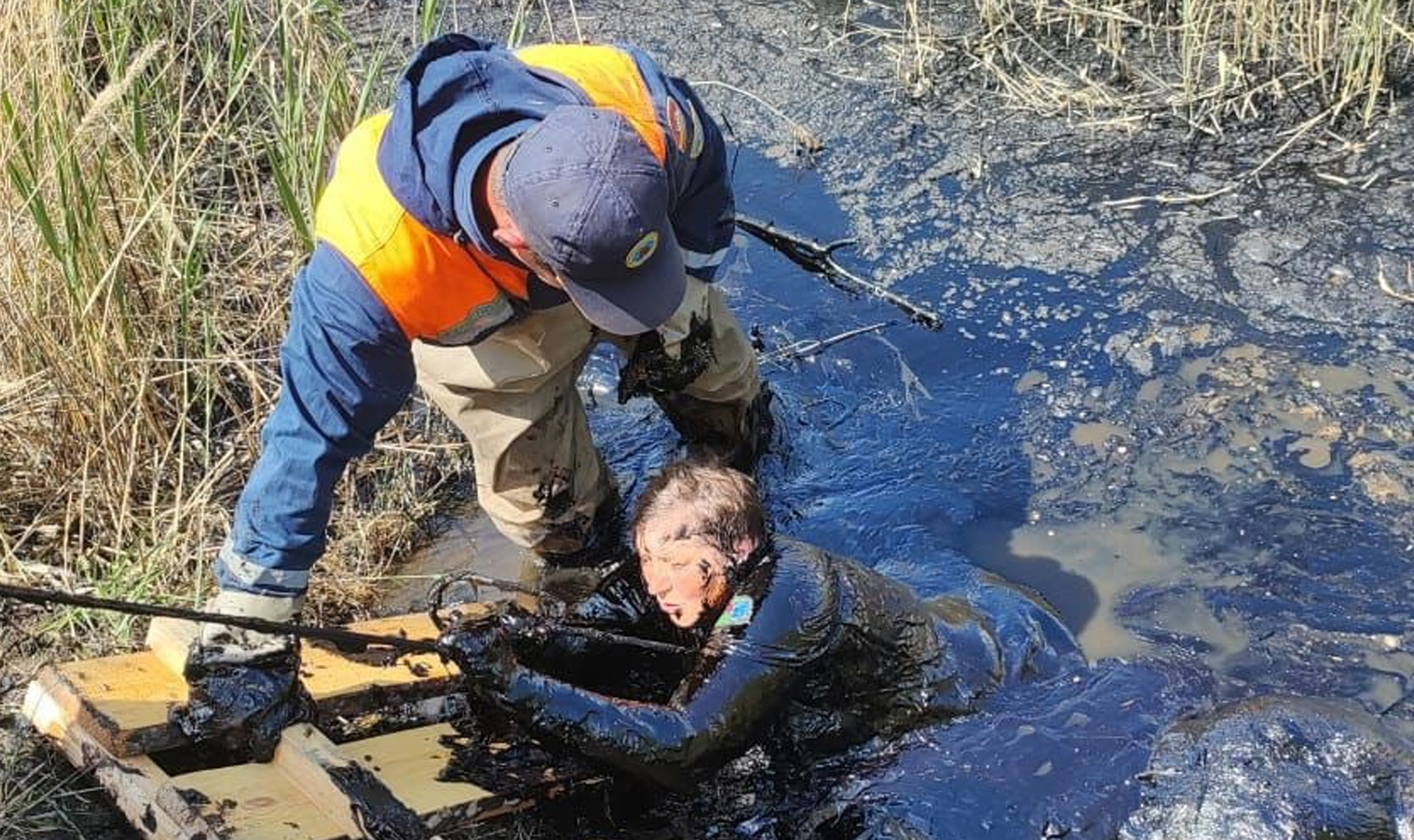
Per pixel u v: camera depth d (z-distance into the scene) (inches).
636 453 189.5
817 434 190.7
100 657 146.9
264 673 129.9
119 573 163.5
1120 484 181.6
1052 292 208.7
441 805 129.0
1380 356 193.6
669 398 180.2
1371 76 230.8
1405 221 213.3
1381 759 136.7
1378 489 176.6
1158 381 193.8
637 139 114.3
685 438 187.6
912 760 143.6
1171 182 225.0
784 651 135.3
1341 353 194.5
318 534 129.3
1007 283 211.2
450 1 271.4
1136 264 211.3
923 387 197.0
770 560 139.9
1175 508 177.8
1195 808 135.3
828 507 180.5
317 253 124.8
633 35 264.7
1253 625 163.2
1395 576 166.9
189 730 128.1
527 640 143.3
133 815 124.1
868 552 174.1
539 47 132.7
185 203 193.9
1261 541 172.4
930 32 257.9
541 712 128.6
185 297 182.1
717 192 143.9
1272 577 168.1
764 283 215.8
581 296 114.8
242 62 202.1
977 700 149.2
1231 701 147.1
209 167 213.3
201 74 222.5
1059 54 254.4
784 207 227.9
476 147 116.2
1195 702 152.6
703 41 263.0
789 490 183.5
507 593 171.2
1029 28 260.5
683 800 141.5
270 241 201.6
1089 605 167.0
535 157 112.3
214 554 167.9
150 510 171.8
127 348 177.6
